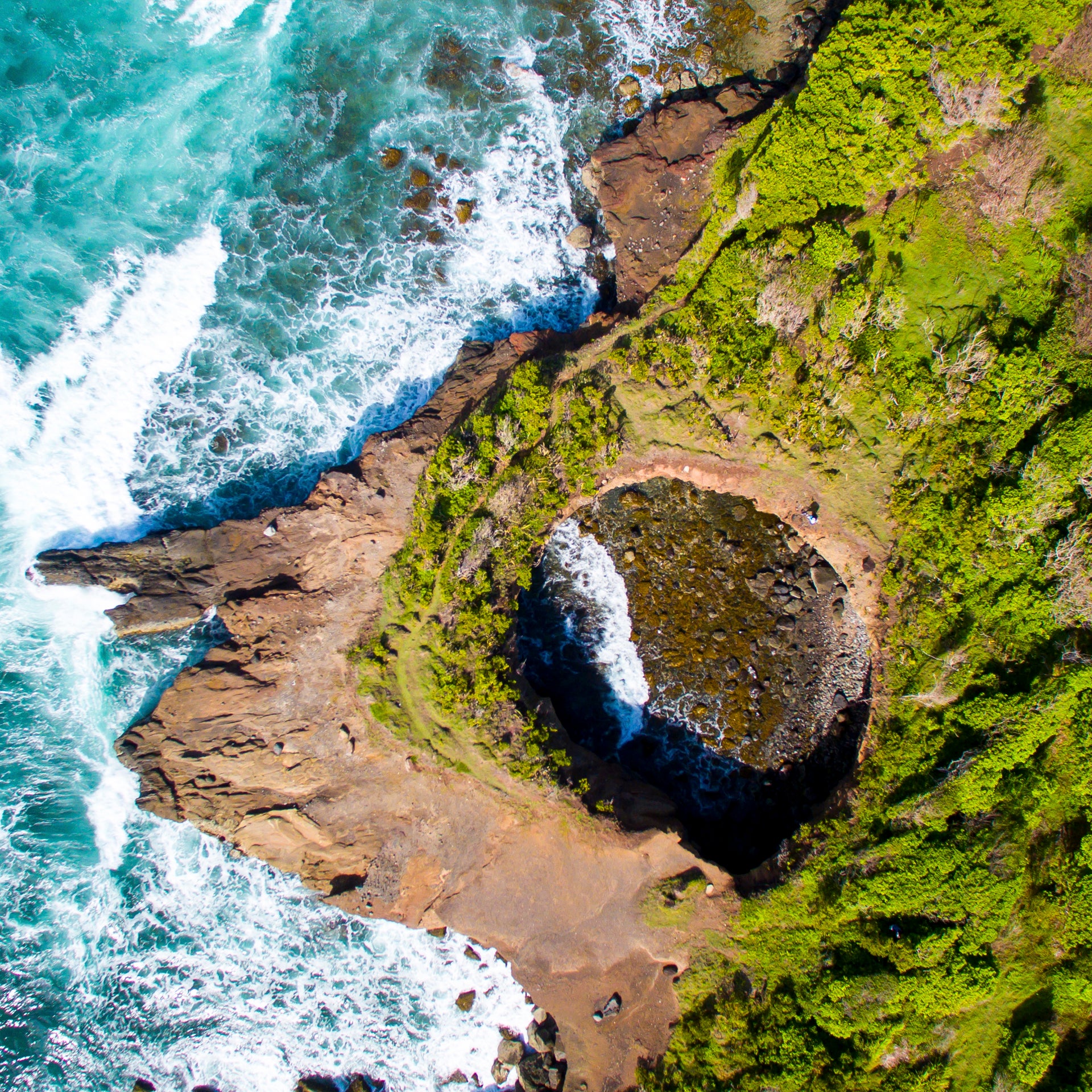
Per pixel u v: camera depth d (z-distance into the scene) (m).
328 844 21.47
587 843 20.34
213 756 21.20
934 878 19.16
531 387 20.83
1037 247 20.48
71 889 23.16
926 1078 18.95
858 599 21.11
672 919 20.19
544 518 21.23
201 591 22.03
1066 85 20.34
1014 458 20.00
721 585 22.25
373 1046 23.34
